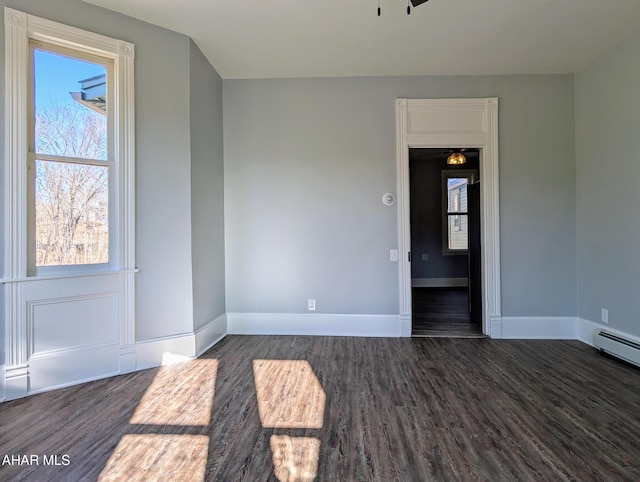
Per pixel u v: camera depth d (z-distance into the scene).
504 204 3.63
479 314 4.17
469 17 2.68
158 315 2.87
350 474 1.57
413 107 3.65
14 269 2.29
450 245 7.19
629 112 2.93
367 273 3.72
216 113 3.58
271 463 1.64
